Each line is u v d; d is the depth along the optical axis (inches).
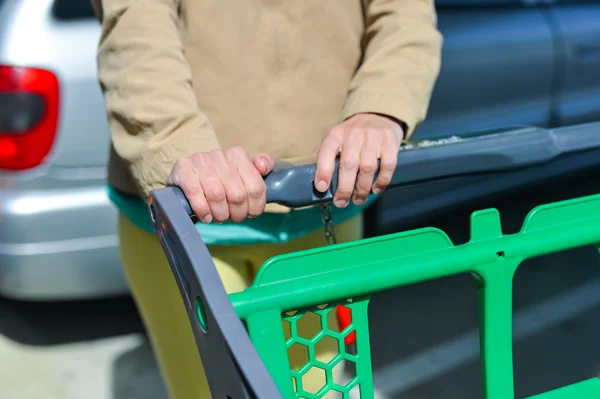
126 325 90.8
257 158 28.8
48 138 70.9
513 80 87.4
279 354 26.6
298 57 40.2
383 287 27.7
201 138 32.4
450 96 82.0
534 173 98.4
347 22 41.1
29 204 71.2
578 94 94.4
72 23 72.4
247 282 43.2
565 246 30.9
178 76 34.1
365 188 30.6
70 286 74.4
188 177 27.7
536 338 83.5
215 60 39.1
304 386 41.8
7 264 72.1
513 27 87.7
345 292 27.1
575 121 94.6
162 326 42.4
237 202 27.9
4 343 87.3
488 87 85.4
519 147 32.6
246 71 39.4
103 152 72.6
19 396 76.1
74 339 87.7
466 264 29.1
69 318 93.0
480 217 29.9
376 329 87.1
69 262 72.9
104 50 36.4
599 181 105.0
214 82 39.3
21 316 93.9
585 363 77.5
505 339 30.6
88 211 72.4
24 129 70.5
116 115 34.5
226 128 39.8
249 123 39.9
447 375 76.7
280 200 29.2
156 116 32.9
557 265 103.5
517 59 87.4
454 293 96.1
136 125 33.4
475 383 75.0
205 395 42.1
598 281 97.6
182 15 39.1
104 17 37.0
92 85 71.6
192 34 38.8
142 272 42.6
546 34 90.2
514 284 98.0
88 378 79.2
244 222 39.9
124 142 34.3
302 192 29.5
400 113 35.1
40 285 73.7
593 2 97.8
